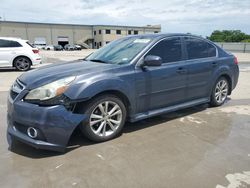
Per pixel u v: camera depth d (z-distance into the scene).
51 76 3.63
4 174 3.08
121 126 4.12
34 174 3.08
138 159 3.43
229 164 3.30
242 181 2.93
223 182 2.91
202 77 5.24
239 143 3.94
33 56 12.76
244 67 15.09
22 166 3.26
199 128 4.55
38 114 3.34
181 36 4.98
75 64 4.36
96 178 3.00
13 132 3.61
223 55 5.80
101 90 3.71
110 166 3.26
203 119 5.03
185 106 5.02
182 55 4.90
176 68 4.68
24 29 74.94
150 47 4.42
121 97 4.07
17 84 3.84
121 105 4.05
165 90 4.58
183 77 4.83
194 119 5.03
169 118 5.07
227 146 3.83
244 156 3.52
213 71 5.46
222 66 5.65
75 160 3.40
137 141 3.99
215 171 3.13
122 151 3.66
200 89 5.27
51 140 3.41
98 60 4.61
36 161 3.38
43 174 3.08
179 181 2.94
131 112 4.20
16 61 12.42
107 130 4.05
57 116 3.38
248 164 3.30
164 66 4.53
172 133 4.32
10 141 4.00
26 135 3.51
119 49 4.70
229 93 6.16
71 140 3.99
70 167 3.23
